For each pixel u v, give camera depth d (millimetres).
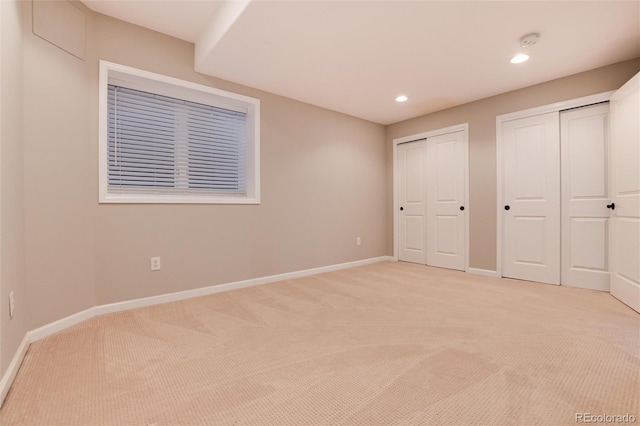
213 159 3229
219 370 1562
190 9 2438
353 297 2861
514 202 3572
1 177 1455
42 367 1591
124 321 2264
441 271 4059
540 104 3348
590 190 3061
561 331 2010
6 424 1162
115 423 1169
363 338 1941
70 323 2156
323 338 1947
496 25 2285
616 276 2738
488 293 2965
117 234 2500
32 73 1936
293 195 3758
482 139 3822
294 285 3352
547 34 2414
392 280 3559
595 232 3031
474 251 3910
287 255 3684
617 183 2691
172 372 1542
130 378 1485
